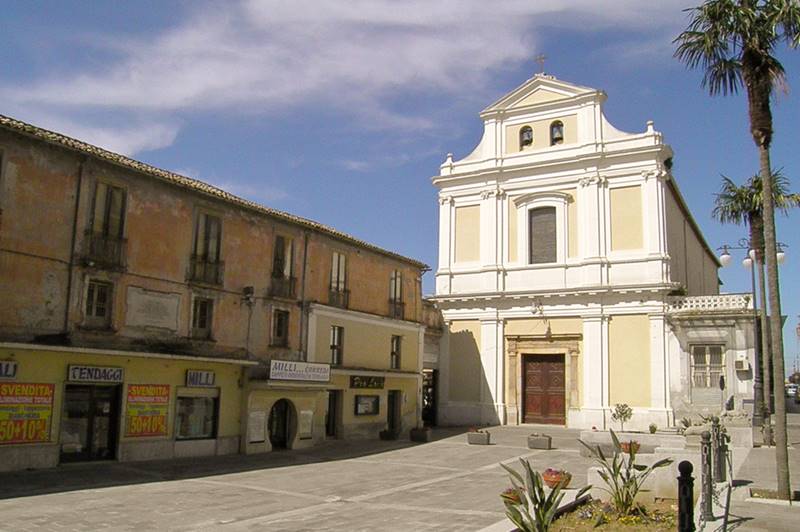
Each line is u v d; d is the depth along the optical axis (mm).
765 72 13609
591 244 35156
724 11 13742
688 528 7641
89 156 19312
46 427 17719
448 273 38969
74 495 14305
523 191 37625
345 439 28406
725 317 31203
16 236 17578
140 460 20047
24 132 17625
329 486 16562
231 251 24016
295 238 27016
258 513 12773
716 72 14180
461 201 39500
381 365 31453
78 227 19078
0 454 16625
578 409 34281
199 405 22328
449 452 24969
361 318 30281
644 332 33344
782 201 25266
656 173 34125
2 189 17312
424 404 38156
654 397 32406
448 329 38500
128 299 20281
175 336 21672
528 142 38188
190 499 14258
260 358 24766
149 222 21156
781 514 10953
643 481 11469
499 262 37594
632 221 34531
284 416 25562
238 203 24094
